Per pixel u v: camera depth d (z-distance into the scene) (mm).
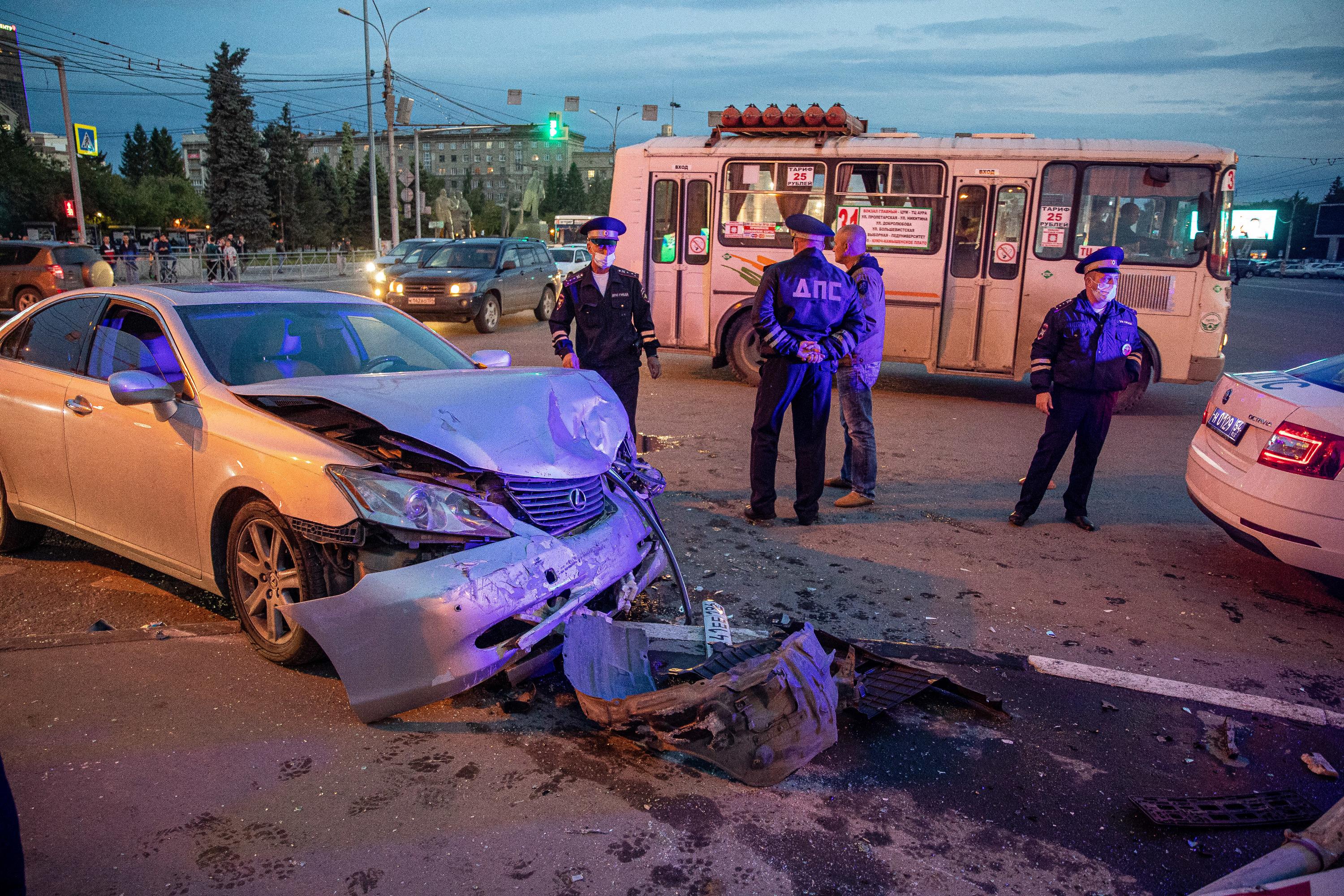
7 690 3240
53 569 4562
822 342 5418
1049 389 5598
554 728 3121
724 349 11422
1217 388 5215
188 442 3584
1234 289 47406
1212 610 4508
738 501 6215
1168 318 9922
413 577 2936
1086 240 10039
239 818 2557
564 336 5945
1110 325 5449
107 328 4203
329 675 3432
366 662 2943
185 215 63969
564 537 3363
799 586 4637
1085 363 5480
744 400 10508
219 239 53531
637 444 6414
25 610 4031
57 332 4414
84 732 2973
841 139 10602
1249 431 4684
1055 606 4496
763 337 5367
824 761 2979
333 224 73438
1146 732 3246
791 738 2848
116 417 3896
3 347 4652
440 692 2918
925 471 7301
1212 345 9875
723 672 3000
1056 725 3273
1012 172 10086
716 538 5387
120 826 2502
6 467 4496
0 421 4469
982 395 11477
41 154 76438
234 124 54125
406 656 2916
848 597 4508
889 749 3068
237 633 3758
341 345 4273
